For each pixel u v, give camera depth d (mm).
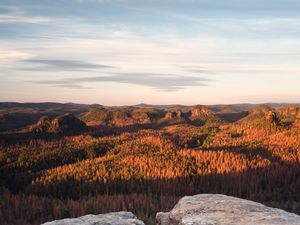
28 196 183500
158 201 161625
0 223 143375
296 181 184250
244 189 185500
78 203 156000
